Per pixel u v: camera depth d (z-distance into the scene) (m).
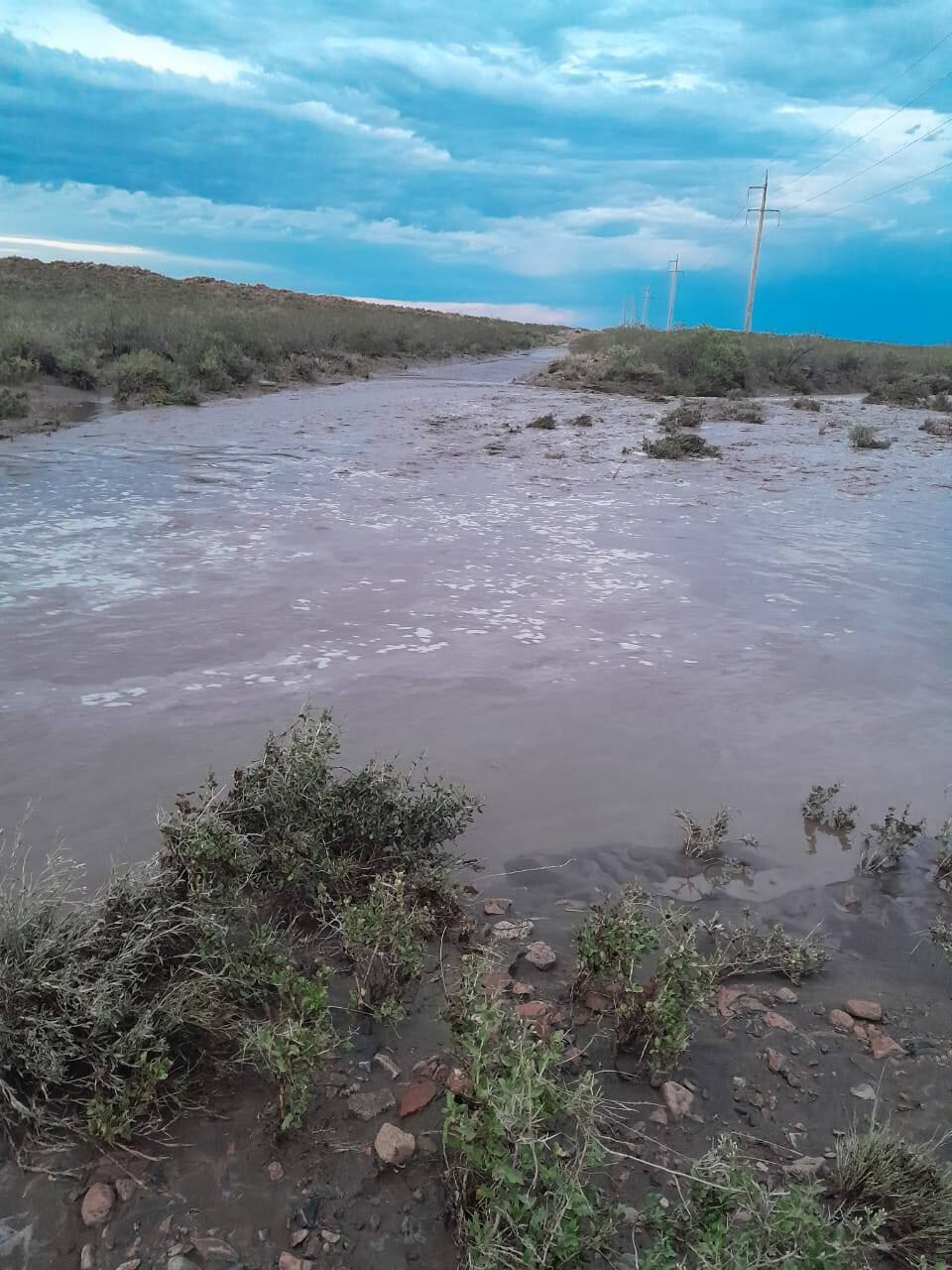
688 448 15.77
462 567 8.08
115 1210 2.18
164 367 21.02
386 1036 2.82
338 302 62.06
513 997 3.02
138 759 4.37
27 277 51.75
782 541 9.80
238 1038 2.65
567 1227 1.98
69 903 2.83
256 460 13.00
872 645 6.61
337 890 3.40
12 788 4.04
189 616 6.41
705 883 3.81
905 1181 2.32
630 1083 2.70
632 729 5.08
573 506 11.09
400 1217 2.21
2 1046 2.43
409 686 5.44
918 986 3.28
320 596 7.01
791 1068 2.81
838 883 3.87
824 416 23.02
